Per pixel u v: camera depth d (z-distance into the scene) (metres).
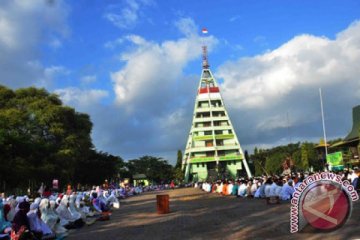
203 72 132.12
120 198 54.84
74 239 15.42
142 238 14.48
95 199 23.80
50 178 50.16
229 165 123.81
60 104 58.38
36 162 46.00
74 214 19.44
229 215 20.36
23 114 50.62
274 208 22.11
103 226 19.55
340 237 11.26
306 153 91.56
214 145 123.00
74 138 55.41
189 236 14.05
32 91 56.78
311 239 11.31
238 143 124.19
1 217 14.74
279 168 105.44
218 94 127.44
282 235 12.38
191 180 125.19
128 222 20.69
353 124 58.78
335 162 55.28
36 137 51.78
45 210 16.27
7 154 40.22
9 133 42.19
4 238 13.85
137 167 156.25
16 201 16.20
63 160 51.53
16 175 40.16
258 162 123.38
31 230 13.79
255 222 16.42
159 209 24.56
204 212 23.44
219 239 12.84
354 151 59.50
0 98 54.53
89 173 72.25
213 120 125.44
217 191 49.94
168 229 16.53
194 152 124.12
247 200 31.70
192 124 128.00
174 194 57.81
